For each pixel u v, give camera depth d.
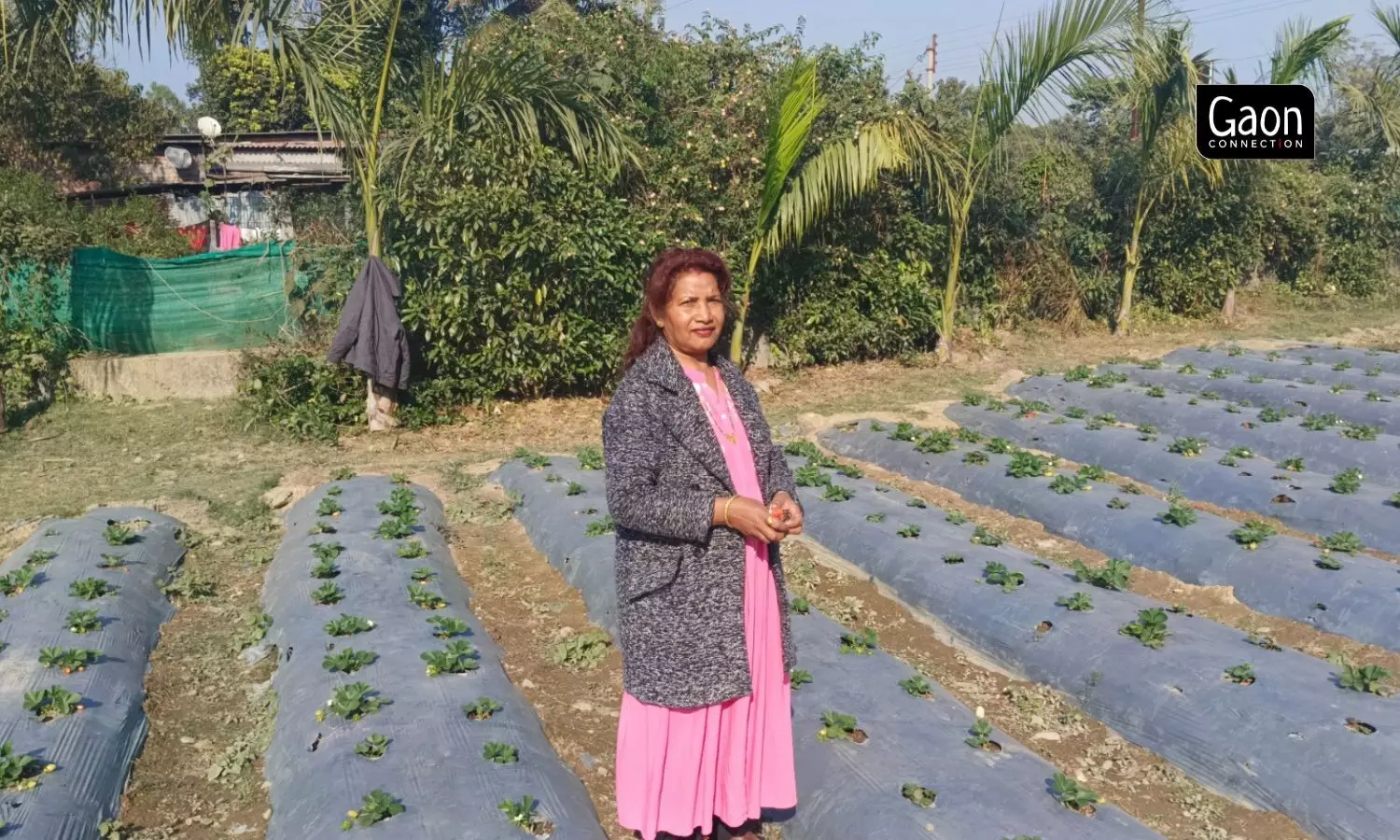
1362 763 4.34
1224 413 11.27
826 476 8.95
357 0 10.70
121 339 12.58
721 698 3.43
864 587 7.16
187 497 8.73
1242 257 19.41
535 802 3.90
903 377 14.41
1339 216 21.81
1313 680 5.00
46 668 5.21
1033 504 8.59
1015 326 17.25
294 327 12.39
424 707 4.64
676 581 3.42
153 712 5.27
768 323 14.29
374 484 8.79
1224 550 7.12
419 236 11.27
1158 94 15.37
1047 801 4.02
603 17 13.39
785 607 3.73
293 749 4.50
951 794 4.02
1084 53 13.05
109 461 9.92
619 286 12.02
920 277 14.84
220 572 7.39
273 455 10.26
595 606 6.49
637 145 12.50
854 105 13.74
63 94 17.11
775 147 11.96
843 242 14.35
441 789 3.95
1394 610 6.11
